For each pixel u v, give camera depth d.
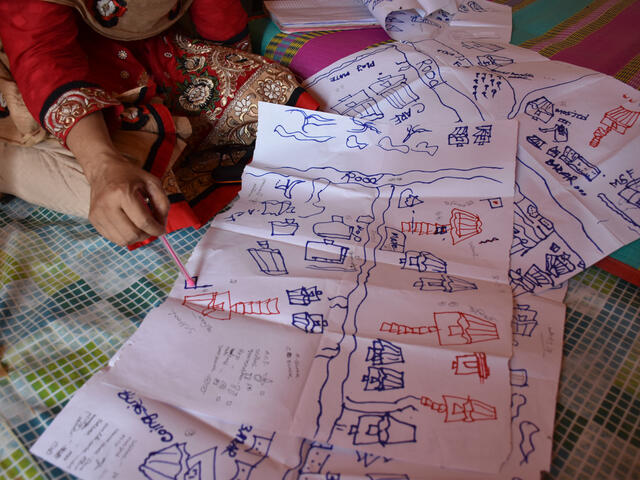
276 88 1.06
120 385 0.64
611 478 0.58
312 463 0.57
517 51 1.14
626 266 0.80
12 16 0.78
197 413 0.61
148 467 0.57
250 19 1.37
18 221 0.97
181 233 0.93
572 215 0.84
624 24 1.28
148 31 0.98
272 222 0.88
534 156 0.92
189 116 1.07
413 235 0.84
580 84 1.02
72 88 0.78
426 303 0.73
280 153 1.01
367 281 0.76
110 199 0.65
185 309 0.73
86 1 0.86
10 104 0.86
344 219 0.88
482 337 0.68
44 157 0.90
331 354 0.67
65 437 0.59
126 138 0.88
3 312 0.77
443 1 1.24
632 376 0.68
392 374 0.64
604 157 0.90
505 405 0.61
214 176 1.03
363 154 0.98
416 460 0.56
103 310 0.78
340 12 1.34
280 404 0.61
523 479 0.55
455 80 1.06
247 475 0.56
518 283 0.77
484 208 0.87
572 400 0.65
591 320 0.75
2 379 0.69
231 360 0.66
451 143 0.96
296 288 0.76
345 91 1.12
